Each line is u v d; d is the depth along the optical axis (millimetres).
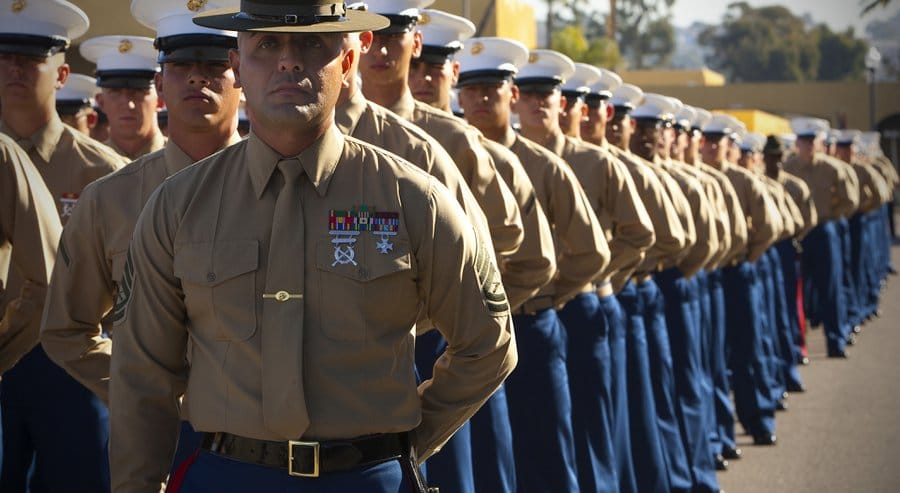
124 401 3211
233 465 3088
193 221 3127
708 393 8711
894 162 43406
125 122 6367
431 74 5684
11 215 4395
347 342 3062
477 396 3346
